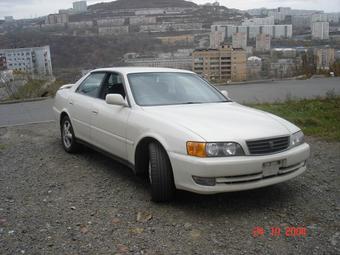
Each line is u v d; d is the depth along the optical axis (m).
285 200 4.63
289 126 4.68
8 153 6.96
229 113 4.86
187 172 4.09
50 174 5.69
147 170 4.91
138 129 4.72
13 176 5.62
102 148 5.66
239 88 17.52
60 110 6.97
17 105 13.97
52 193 4.91
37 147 7.38
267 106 11.09
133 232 3.84
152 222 4.05
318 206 4.44
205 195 4.77
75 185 5.20
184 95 5.52
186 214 4.24
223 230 3.88
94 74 6.41
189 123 4.39
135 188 5.05
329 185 5.11
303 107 10.84
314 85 18.09
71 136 6.66
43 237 3.76
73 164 6.18
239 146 4.08
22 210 4.39
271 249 3.51
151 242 3.65
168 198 4.48
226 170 3.99
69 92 6.89
